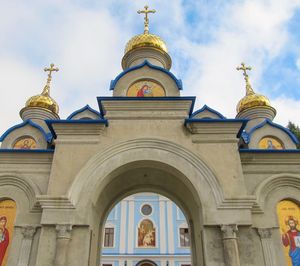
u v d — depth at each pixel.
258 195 11.03
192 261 12.54
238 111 18.86
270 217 10.82
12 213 11.09
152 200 36.72
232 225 9.43
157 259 33.38
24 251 10.16
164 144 11.04
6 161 11.95
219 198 9.96
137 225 35.31
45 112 17.77
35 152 11.95
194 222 12.60
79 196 10.09
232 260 8.91
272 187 11.37
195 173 10.51
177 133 11.30
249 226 9.56
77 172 10.52
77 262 9.13
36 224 10.61
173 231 34.91
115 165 10.69
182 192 12.53
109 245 34.12
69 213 9.72
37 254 9.24
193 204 11.91
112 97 11.85
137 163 10.94
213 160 10.73
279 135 14.01
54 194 10.11
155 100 11.87
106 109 11.83
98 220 12.29
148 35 18.78
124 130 11.40
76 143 11.12
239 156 10.96
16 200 11.21
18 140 13.96
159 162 10.77
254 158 11.85
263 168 11.79
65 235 9.34
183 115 11.67
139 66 13.31
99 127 11.30
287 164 11.88
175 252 33.72
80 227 9.66
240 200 9.86
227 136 11.20
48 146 13.67
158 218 35.72
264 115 17.86
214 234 9.51
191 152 10.85
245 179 11.55
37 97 18.14
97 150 10.97
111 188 12.12
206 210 9.80
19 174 11.58
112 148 10.95
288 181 11.48
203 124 11.30
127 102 11.88
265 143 13.94
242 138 13.84
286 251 10.38
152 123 11.54
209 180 10.34
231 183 10.29
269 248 10.28
